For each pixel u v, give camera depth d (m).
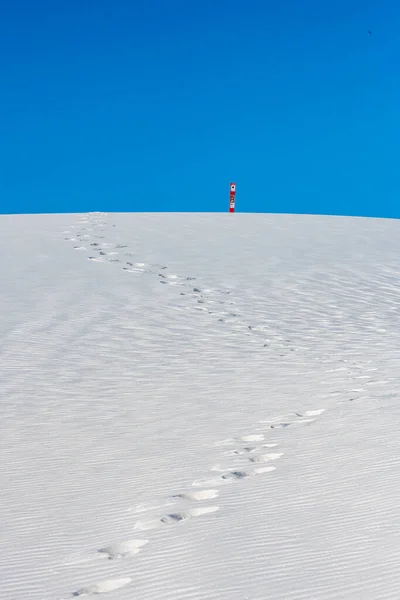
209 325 14.97
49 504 5.63
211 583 4.13
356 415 7.97
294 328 14.95
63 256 22.31
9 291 17.41
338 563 4.29
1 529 5.16
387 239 27.44
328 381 10.22
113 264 21.36
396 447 6.59
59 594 4.11
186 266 21.33
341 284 19.78
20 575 4.38
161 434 7.66
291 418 8.14
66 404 9.14
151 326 14.62
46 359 11.81
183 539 4.79
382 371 10.75
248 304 17.16
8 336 13.30
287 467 6.28
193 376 10.80
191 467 6.43
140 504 5.53
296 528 4.88
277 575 4.18
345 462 6.29
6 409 8.90
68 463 6.71
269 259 22.86
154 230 27.83
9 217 31.72
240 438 7.36
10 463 6.77
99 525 5.14
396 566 4.18
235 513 5.24
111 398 9.45
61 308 15.83
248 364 11.67
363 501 5.30
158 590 4.08
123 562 4.49
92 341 13.20
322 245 25.75
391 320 15.91
